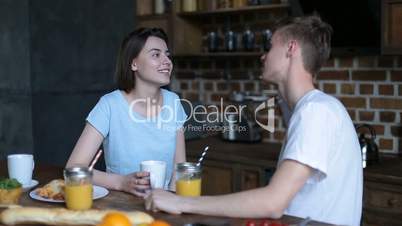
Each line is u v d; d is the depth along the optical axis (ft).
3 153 10.60
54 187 6.07
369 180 8.91
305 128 4.99
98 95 12.05
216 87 13.12
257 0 11.76
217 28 12.91
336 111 5.20
